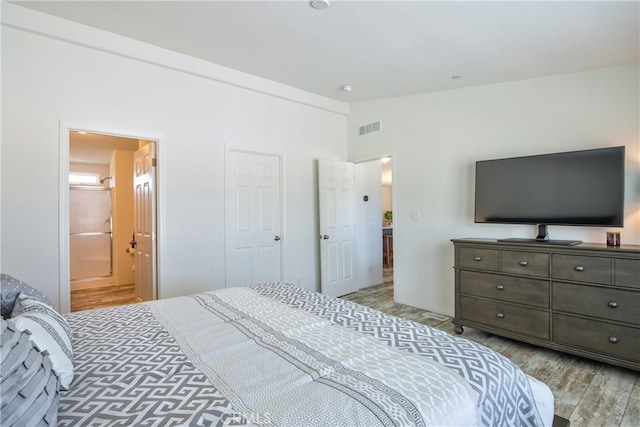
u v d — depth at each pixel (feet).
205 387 3.35
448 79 11.11
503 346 9.48
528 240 9.68
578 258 8.08
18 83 8.46
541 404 4.02
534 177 9.62
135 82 10.20
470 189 11.73
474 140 11.63
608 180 8.30
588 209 8.61
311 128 14.82
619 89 8.80
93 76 9.50
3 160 8.29
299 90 13.93
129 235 18.34
